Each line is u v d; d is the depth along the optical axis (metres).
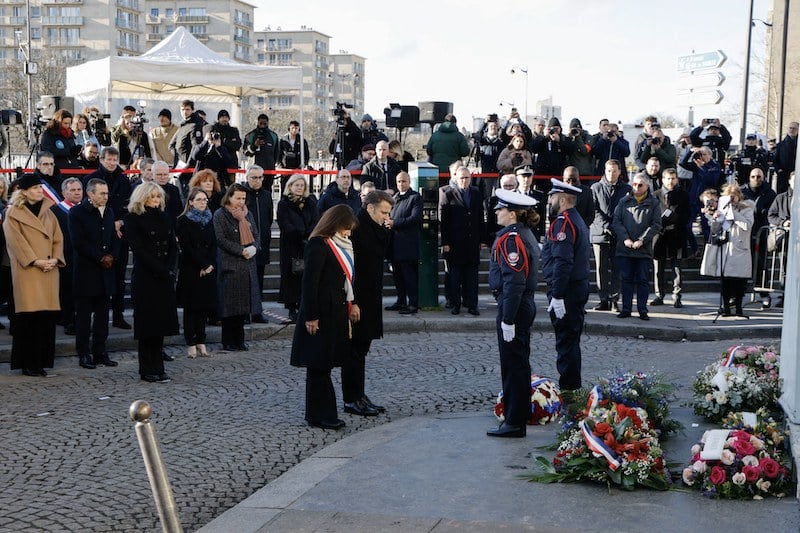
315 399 7.54
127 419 7.76
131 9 136.50
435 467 6.16
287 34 181.12
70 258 11.20
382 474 6.02
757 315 13.12
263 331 11.82
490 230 12.88
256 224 12.47
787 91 41.88
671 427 6.75
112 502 5.72
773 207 13.16
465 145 16.89
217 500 5.79
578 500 5.39
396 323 12.29
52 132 14.34
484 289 15.11
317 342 7.41
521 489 5.64
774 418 6.81
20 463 6.53
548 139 16.08
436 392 8.83
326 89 186.62
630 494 5.51
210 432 7.38
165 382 9.27
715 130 16.52
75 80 18.61
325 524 5.09
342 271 7.46
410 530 4.94
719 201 12.84
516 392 6.90
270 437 7.25
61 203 11.29
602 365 10.16
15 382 9.24
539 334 12.15
